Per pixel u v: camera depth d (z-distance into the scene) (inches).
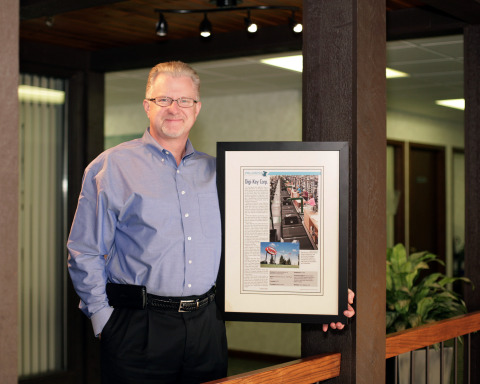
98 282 80.9
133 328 79.7
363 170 82.3
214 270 84.0
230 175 77.9
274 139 261.0
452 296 140.6
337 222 77.0
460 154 379.6
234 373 235.3
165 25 150.4
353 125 81.4
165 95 80.6
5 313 55.2
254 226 77.8
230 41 177.9
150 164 81.7
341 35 82.7
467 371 120.2
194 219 82.2
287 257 77.5
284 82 241.6
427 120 340.2
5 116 55.3
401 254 147.8
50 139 202.7
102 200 80.4
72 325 202.5
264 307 77.8
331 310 77.2
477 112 136.6
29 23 168.4
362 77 82.5
